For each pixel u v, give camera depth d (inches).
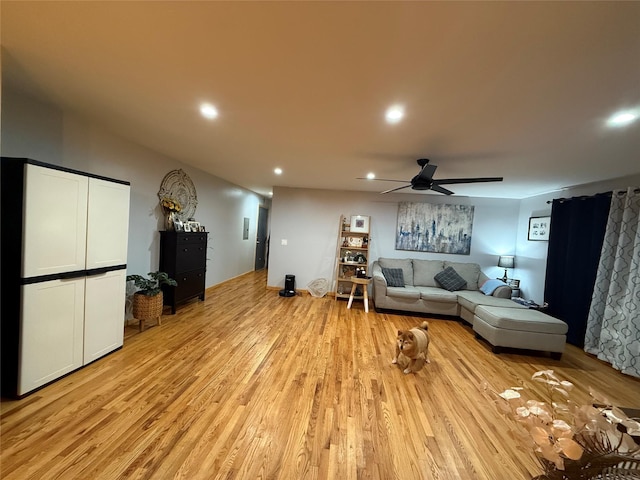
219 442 69.2
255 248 337.7
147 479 57.8
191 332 139.1
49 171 83.6
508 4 43.4
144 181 146.5
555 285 173.6
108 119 106.5
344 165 153.3
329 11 47.2
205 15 49.8
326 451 68.5
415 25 49.1
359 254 229.9
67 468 59.2
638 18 43.9
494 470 65.6
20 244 77.6
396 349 117.0
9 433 67.6
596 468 31.2
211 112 93.0
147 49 61.6
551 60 56.2
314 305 205.6
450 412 87.3
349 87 72.1
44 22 54.4
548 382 36.7
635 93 66.8
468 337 159.5
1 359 79.1
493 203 227.0
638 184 138.8
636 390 109.1
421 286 213.8
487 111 80.4
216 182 225.5
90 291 100.3
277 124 99.7
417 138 104.5
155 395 86.8
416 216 232.7
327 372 108.1
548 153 113.6
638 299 121.5
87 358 100.5
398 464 66.1
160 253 161.6
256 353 120.4
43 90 85.0
